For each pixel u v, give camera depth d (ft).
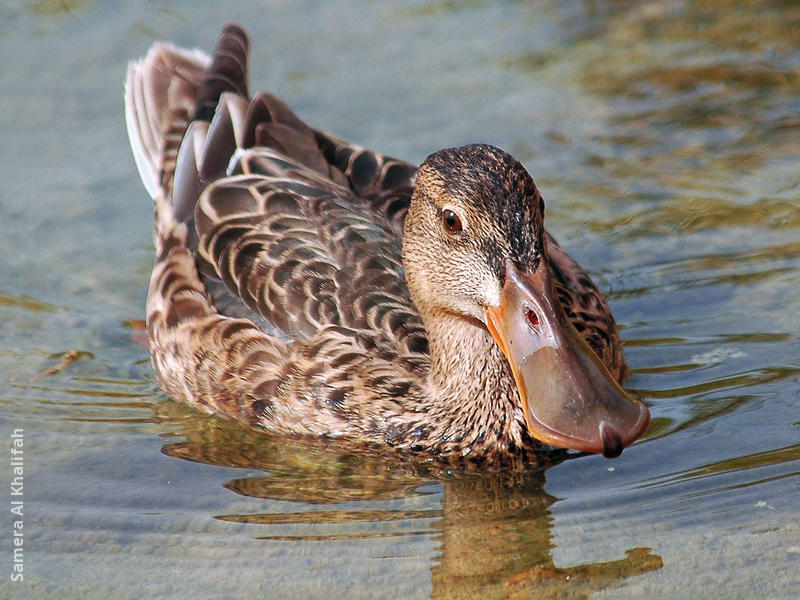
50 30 60.34
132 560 32.30
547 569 31.27
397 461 37.99
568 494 34.88
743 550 31.22
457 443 37.52
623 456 36.27
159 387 42.42
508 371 36.70
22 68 57.47
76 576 31.63
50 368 42.70
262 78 57.06
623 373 39.88
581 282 40.50
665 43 58.85
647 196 49.55
